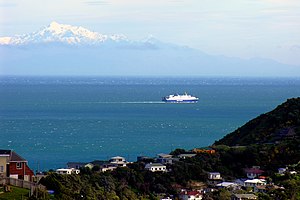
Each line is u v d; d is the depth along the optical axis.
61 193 134.62
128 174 187.50
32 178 148.12
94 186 162.38
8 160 146.12
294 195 157.12
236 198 168.12
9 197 121.69
